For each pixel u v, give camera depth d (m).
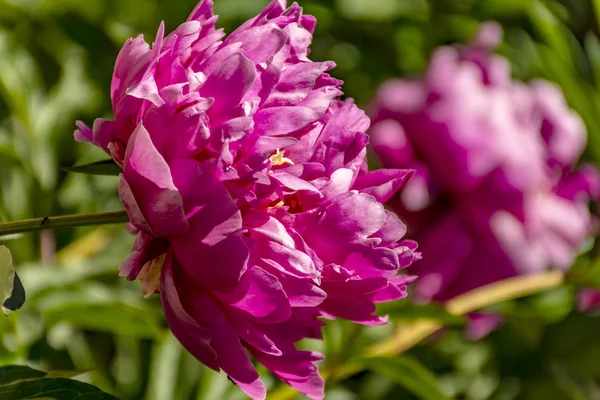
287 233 0.82
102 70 1.21
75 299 1.07
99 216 0.82
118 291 1.14
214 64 0.83
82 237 1.17
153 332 1.05
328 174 0.84
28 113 1.14
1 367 0.85
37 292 1.06
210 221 0.81
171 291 0.81
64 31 1.20
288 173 0.83
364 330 1.10
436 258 1.15
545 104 1.21
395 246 0.87
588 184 1.21
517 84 1.24
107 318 1.03
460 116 1.16
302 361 0.84
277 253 0.82
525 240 1.15
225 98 0.82
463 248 1.15
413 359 1.26
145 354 1.13
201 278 0.81
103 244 1.17
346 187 0.84
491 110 1.16
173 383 1.06
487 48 1.21
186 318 0.81
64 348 1.11
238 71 0.82
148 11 1.23
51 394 0.84
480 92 1.17
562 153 1.20
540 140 1.20
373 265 0.83
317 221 0.83
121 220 0.82
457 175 1.15
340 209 0.83
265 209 0.83
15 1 1.18
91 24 1.21
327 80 0.87
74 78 1.19
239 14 1.23
